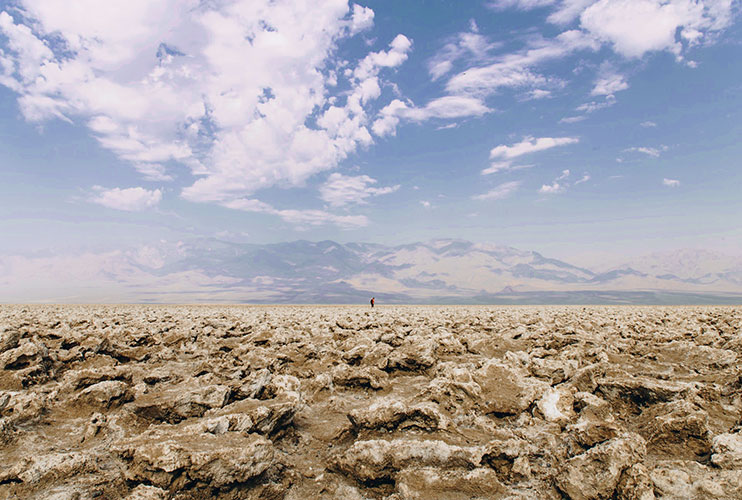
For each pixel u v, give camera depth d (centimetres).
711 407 1060
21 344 1523
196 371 1521
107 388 1108
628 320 3047
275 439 945
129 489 720
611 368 1295
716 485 664
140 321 3028
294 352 1820
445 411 1034
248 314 4181
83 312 4341
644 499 657
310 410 1170
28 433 942
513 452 788
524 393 1091
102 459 820
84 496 695
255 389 1140
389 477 776
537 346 1934
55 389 1184
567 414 973
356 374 1383
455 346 1884
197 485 697
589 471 718
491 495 717
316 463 878
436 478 737
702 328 2380
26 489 707
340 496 755
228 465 701
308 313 4450
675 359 1661
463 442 848
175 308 6134
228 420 857
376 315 3844
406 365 1580
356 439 945
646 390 1075
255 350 1833
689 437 862
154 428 862
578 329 2308
